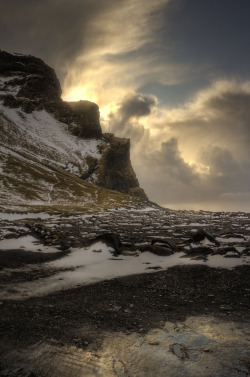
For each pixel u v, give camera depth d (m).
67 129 182.75
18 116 172.88
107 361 4.39
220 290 7.84
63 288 8.55
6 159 110.50
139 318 6.05
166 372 4.05
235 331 5.21
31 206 68.62
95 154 166.00
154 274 9.92
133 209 82.44
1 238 17.92
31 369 4.21
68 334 5.33
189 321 5.78
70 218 46.84
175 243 17.19
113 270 10.68
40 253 14.18
